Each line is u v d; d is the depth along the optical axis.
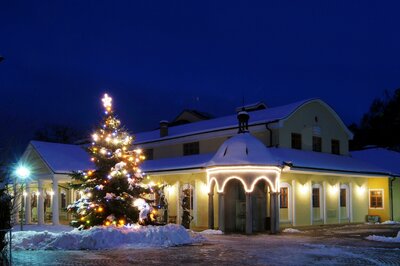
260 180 29.20
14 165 17.20
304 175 33.97
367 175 37.03
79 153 41.19
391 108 70.56
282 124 33.81
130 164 26.48
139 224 25.48
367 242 23.08
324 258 17.42
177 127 44.97
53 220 36.09
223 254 18.44
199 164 33.53
